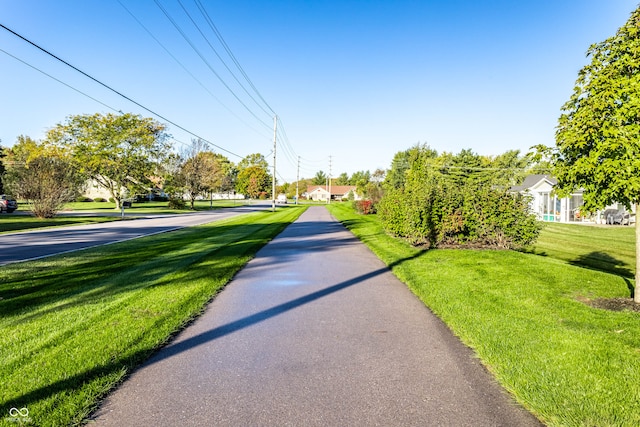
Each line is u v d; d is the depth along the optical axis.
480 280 7.18
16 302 5.69
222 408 2.97
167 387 3.30
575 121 5.49
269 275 8.20
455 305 5.67
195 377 3.50
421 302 6.12
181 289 6.55
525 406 2.99
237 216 32.38
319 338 4.53
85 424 2.74
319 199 127.06
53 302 5.71
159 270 8.19
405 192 14.61
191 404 3.03
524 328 4.60
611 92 5.06
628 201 5.60
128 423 2.76
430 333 4.70
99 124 41.81
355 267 9.14
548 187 34.22
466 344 4.32
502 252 10.61
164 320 4.95
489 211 11.55
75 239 14.99
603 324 4.69
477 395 3.18
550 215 33.81
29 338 4.27
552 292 6.24
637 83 4.99
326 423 2.77
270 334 4.66
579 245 16.77
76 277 7.47
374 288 7.07
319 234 17.30
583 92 5.71
